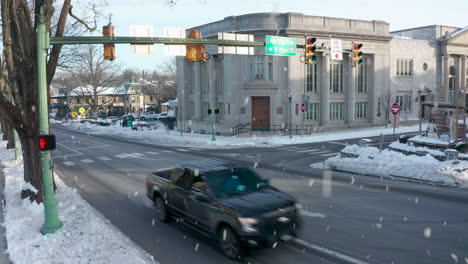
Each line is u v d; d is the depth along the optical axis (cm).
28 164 1121
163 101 9225
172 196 880
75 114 5512
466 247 727
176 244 783
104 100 8725
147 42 1158
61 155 2417
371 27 3912
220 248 742
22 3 1022
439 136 2152
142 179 1527
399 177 1448
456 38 4625
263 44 1442
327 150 2414
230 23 3572
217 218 720
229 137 3394
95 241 780
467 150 1800
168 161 2030
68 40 1008
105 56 1112
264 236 671
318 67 3712
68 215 981
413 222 886
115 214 1018
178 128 4428
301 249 729
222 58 3772
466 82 4900
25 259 711
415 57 4409
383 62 4050
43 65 876
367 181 1395
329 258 686
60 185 1358
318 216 941
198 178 805
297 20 3472
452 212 966
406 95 4400
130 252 710
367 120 4088
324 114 3712
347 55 3834
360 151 1792
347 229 839
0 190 1357
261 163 1903
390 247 732
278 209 704
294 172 1619
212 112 3086
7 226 916
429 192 1196
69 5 1145
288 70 3497
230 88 3516
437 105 2128
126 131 4541
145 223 932
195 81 4094
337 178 1464
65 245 774
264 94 3516
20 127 1088
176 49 1237
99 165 1945
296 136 3306
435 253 699
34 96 1065
